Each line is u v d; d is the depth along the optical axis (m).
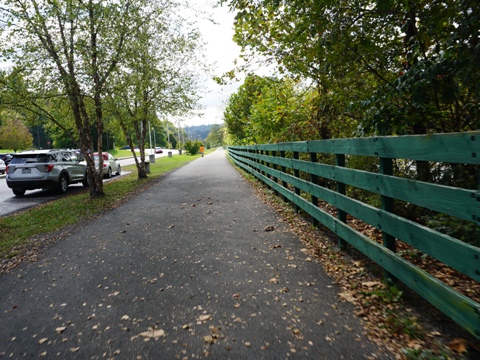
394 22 5.03
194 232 5.94
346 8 4.83
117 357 2.46
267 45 6.89
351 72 5.55
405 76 4.03
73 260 4.79
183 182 14.49
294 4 5.26
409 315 2.72
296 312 2.97
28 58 9.69
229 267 4.16
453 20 3.81
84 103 12.01
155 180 16.08
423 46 4.56
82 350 2.57
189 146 58.47
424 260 3.86
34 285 3.96
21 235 6.55
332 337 2.56
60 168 14.09
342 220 4.31
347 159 7.19
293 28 6.15
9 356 2.54
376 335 2.53
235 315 2.98
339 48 5.10
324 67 5.87
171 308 3.18
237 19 6.00
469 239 3.32
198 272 4.05
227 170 20.20
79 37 10.27
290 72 7.30
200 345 2.55
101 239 5.84
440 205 2.26
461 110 4.26
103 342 2.66
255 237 5.41
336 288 3.40
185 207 8.41
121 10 10.31
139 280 3.91
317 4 4.80
